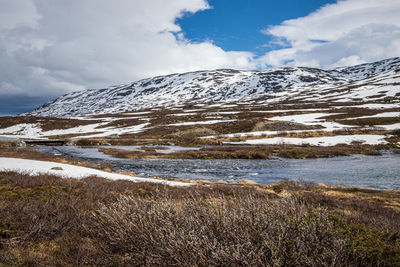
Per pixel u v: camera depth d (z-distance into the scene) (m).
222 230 2.95
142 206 3.85
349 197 12.79
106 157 37.53
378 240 3.29
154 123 97.88
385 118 64.75
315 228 2.87
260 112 98.75
